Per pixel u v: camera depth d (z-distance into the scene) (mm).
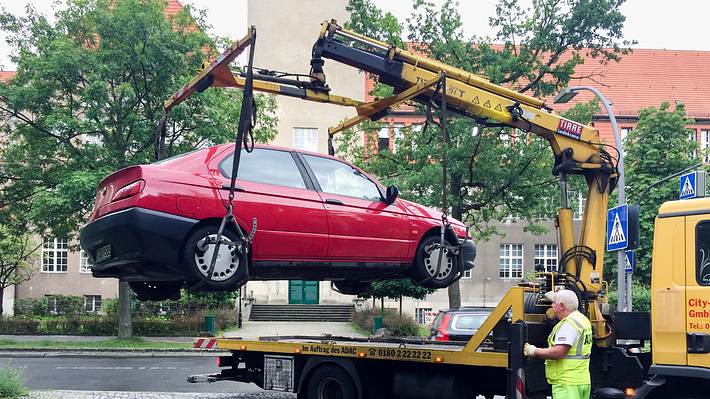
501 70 25812
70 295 39594
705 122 42438
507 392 8656
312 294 38500
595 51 26750
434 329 15867
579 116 26406
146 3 24438
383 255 9398
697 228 8305
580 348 7859
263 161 8836
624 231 12945
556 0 25812
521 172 25672
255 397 12727
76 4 25891
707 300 8117
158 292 9578
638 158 31828
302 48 40250
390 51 9734
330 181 9281
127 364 20406
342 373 10164
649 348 9180
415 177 24203
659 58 46500
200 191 8086
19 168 25906
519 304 8477
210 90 24297
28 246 34625
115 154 24266
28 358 22766
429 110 9352
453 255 9977
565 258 10148
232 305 34688
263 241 8414
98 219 8195
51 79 24766
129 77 24484
